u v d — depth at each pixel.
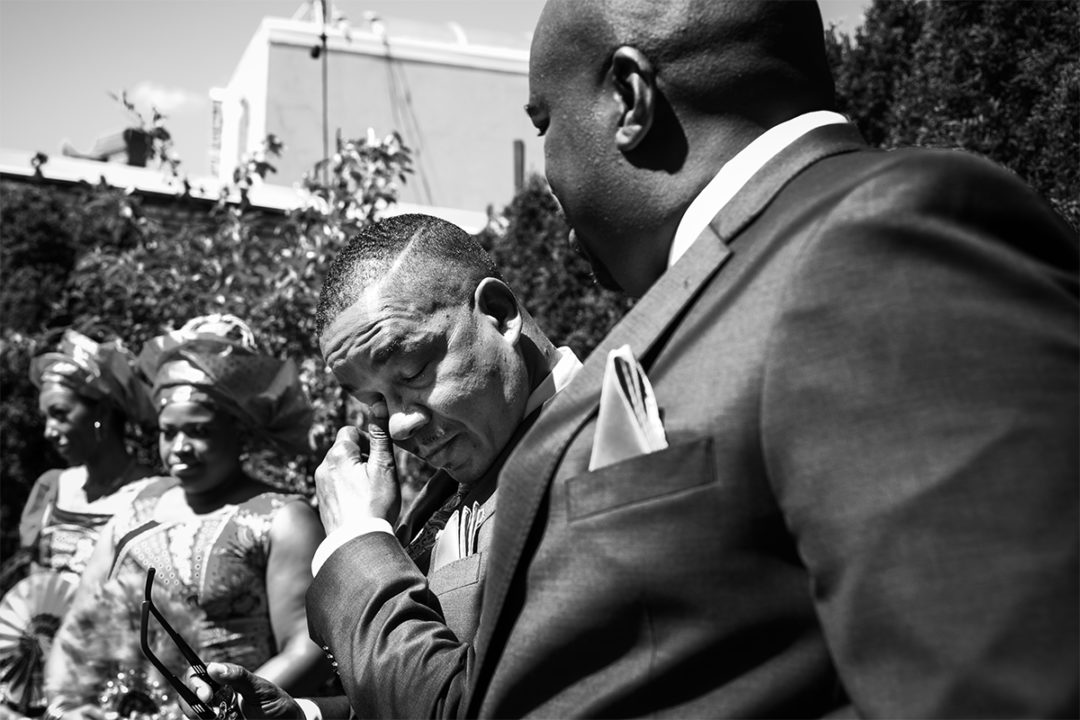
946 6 3.77
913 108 3.82
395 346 1.79
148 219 6.00
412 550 2.09
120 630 3.39
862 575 1.02
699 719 1.16
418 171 11.23
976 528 0.99
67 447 4.85
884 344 1.06
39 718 4.38
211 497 3.71
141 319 5.72
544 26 1.42
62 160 7.83
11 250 6.91
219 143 12.74
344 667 1.69
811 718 1.16
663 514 1.18
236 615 3.49
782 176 1.28
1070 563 0.97
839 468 1.05
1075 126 3.42
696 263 1.27
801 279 1.12
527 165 11.60
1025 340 1.04
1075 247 1.16
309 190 5.47
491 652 1.32
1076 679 0.95
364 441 2.04
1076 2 3.58
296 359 5.21
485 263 1.92
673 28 1.32
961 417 1.01
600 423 1.25
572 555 1.24
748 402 1.15
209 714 2.00
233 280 5.48
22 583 4.51
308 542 3.57
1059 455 1.00
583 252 1.54
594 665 1.22
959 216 1.10
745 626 1.16
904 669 1.00
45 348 6.39
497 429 1.87
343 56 11.27
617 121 1.36
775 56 1.33
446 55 11.60
